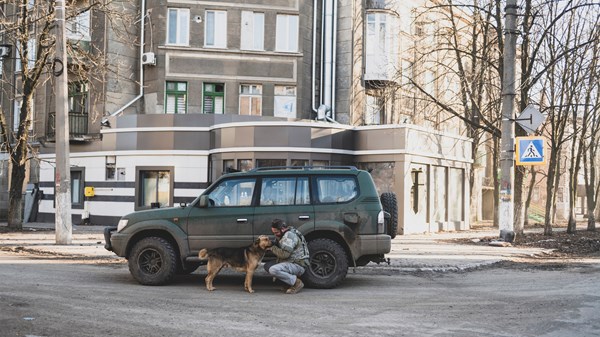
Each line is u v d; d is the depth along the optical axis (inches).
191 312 316.8
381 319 305.4
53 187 1128.2
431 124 1262.3
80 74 910.4
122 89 1067.3
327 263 404.8
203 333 268.1
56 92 689.6
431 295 383.9
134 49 1082.7
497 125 1030.4
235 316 308.2
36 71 873.5
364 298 370.0
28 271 462.9
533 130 679.7
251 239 409.4
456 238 833.5
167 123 1002.1
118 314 306.3
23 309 309.4
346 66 1113.4
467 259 569.3
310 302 353.7
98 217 1051.3
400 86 901.2
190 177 995.3
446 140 1035.3
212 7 1063.6
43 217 1141.7
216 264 393.1
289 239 381.4
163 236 422.9
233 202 417.4
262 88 1073.5
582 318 309.3
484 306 344.5
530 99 910.4
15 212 893.8
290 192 414.9
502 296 380.5
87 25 1055.0
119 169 1028.5
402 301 360.5
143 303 340.2
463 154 1099.9
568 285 426.6
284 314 315.6
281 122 902.4
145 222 415.8
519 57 839.1
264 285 423.2
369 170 421.1
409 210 920.3
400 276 479.5
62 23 693.3
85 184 1068.5
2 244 673.0
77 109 1100.5
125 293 373.4
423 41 1216.2
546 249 685.9
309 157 906.7
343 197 411.5
